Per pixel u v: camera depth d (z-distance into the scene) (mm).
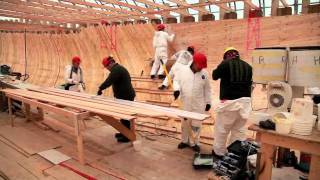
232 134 3227
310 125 1886
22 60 11086
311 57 2230
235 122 3152
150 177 2844
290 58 2373
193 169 3029
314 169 1851
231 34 6336
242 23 6141
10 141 3910
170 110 3086
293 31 5469
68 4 6102
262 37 5879
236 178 2383
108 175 2875
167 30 7398
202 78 3404
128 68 7910
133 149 3633
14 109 5570
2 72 6551
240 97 2949
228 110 2939
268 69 2457
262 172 2104
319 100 2301
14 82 5672
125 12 6871
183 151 3561
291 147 1922
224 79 2996
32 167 3068
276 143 1989
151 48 7684
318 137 1847
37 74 10188
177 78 3582
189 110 3498
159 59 6391
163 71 6281
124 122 3854
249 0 5035
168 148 3670
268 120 2084
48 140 3971
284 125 1910
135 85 6629
